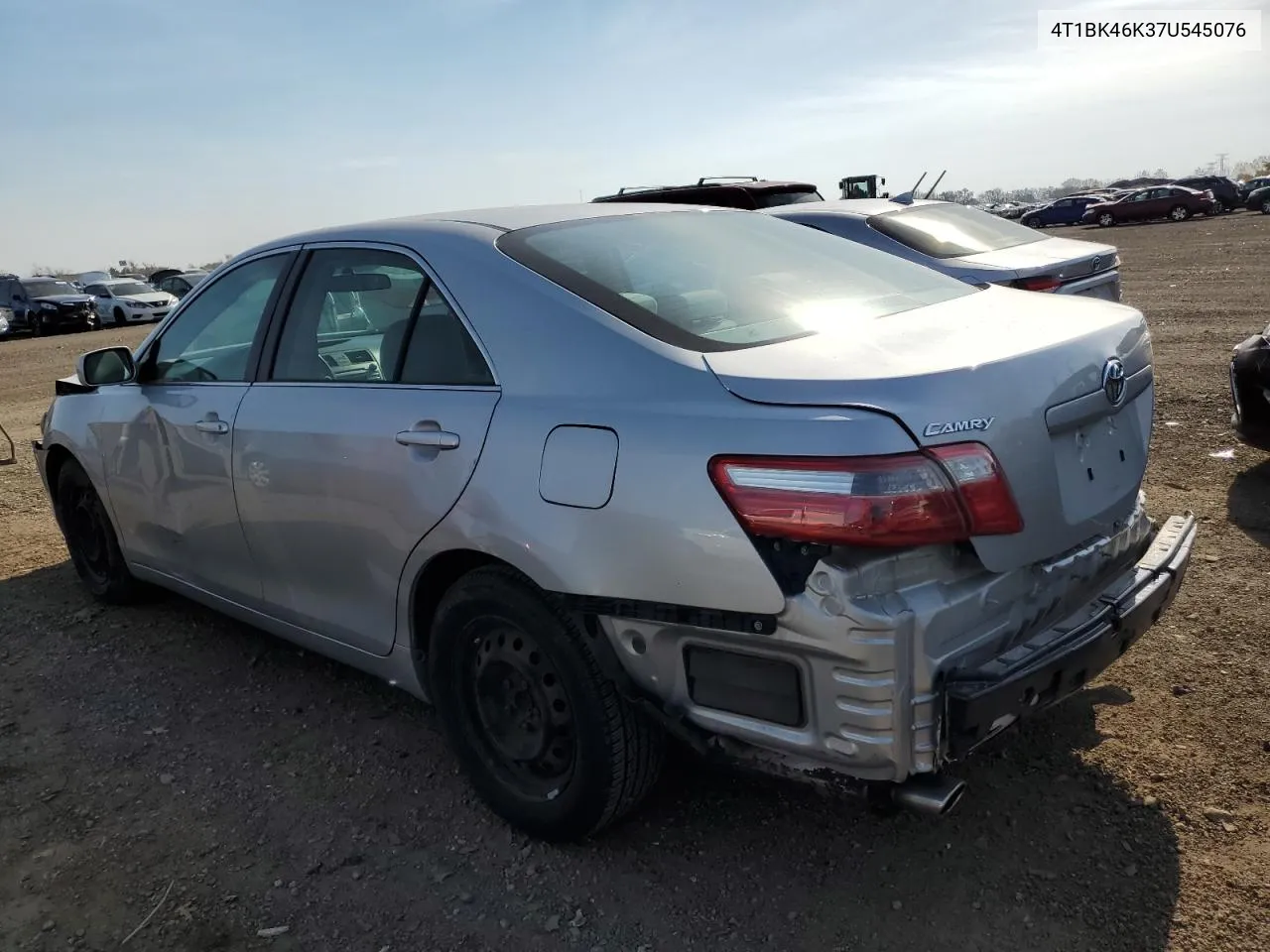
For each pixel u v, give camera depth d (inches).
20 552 230.7
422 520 111.7
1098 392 97.5
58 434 185.5
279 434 130.6
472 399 108.6
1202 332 421.4
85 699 154.9
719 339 98.8
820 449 82.9
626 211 132.6
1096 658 95.8
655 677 96.0
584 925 100.5
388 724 143.1
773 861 108.2
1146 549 112.0
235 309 148.6
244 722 145.4
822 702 85.5
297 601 138.1
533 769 112.5
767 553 85.2
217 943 100.7
